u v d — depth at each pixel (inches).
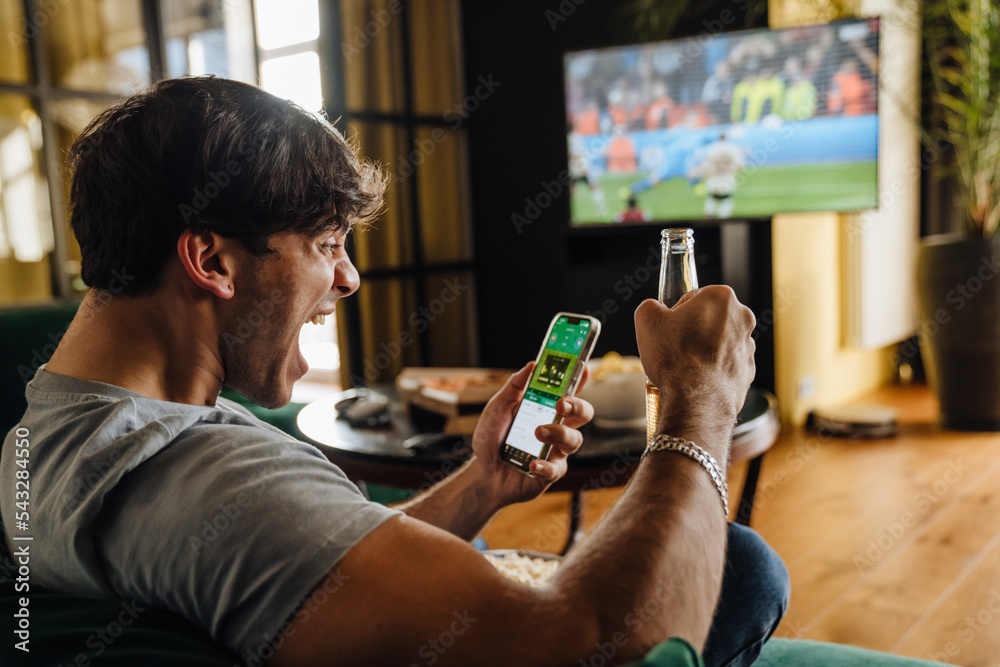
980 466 113.0
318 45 121.6
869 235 148.4
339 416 65.6
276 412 74.3
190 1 202.1
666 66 128.3
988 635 67.7
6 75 92.0
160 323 22.6
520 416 32.4
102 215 21.8
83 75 99.4
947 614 71.9
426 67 142.7
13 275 92.6
